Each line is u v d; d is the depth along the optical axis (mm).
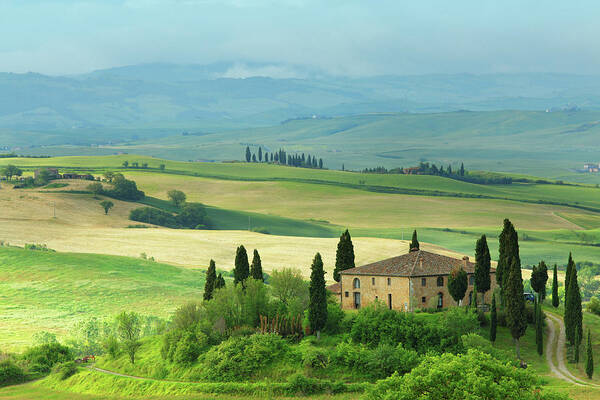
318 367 116000
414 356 113438
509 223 131000
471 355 85750
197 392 113625
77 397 120812
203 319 134875
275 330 129500
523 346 122562
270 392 109938
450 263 138500
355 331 122500
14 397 123250
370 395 85875
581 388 98188
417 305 130125
